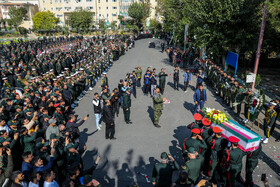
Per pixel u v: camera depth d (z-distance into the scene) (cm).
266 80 1820
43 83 1260
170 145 832
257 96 933
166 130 958
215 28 1638
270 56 2316
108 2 7769
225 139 594
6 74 1487
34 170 496
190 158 516
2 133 609
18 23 6681
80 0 7756
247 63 2300
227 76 1280
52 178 447
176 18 3105
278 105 838
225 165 555
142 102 1324
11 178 445
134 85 1370
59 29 7250
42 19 6775
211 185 608
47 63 1902
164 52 3350
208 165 638
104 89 1059
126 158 752
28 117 819
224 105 1243
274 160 733
